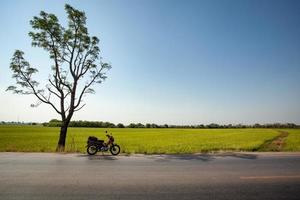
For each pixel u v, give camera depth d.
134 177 9.07
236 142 36.38
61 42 21.50
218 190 7.48
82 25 21.86
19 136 53.50
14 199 6.49
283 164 12.41
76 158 14.26
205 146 28.11
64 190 7.30
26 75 20.66
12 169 10.48
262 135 63.53
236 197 6.86
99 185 7.88
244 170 10.65
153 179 8.78
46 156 15.13
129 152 18.17
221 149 21.75
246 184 8.20
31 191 7.18
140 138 51.34
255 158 14.72
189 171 10.33
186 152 18.47
